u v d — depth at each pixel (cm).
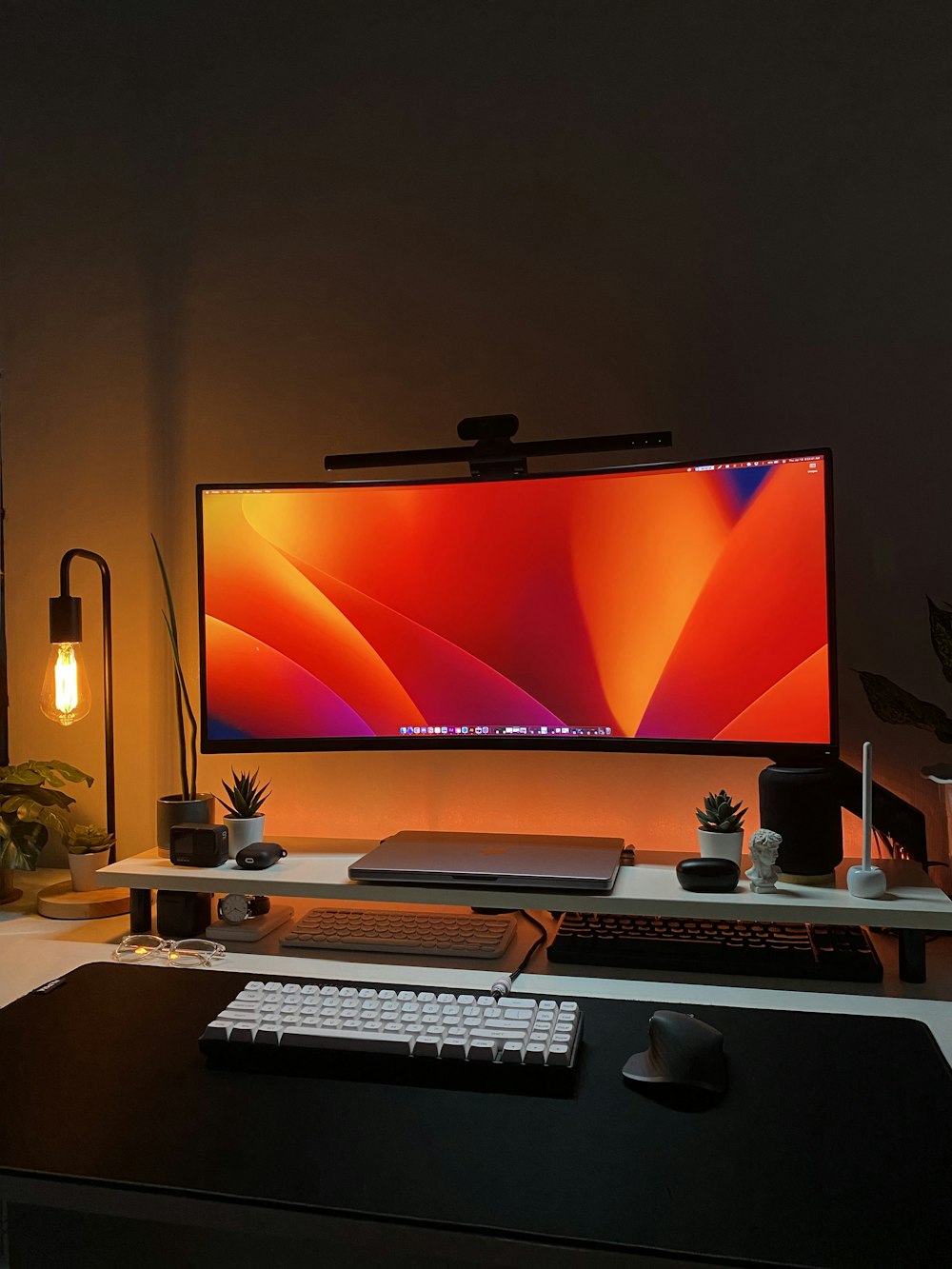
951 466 147
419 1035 92
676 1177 71
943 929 113
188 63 177
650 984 114
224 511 147
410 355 166
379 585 145
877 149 149
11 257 185
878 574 149
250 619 147
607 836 157
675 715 134
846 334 150
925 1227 65
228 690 147
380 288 168
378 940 128
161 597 177
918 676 148
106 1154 76
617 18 158
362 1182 71
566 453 146
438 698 143
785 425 152
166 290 177
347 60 170
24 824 153
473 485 142
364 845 152
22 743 185
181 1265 138
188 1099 85
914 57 148
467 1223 66
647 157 157
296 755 170
